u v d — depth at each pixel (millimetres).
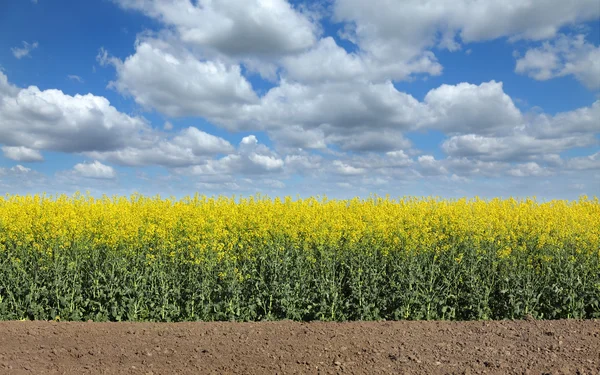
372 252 9289
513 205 13633
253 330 7031
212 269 8922
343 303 8625
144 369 5629
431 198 13445
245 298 8688
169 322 8055
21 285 8914
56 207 11727
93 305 8734
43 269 8938
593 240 9297
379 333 6707
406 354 5859
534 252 9602
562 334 6391
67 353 6191
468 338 6410
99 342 6602
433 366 5484
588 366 5285
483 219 10539
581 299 8289
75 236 9609
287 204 12844
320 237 9438
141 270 9094
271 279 8734
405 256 9055
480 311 8422
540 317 8453
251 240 9703
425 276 8984
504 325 6961
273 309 8617
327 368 5512
